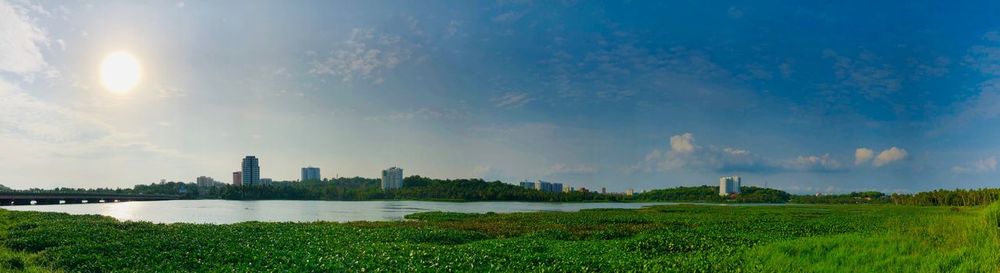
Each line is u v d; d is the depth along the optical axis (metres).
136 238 31.44
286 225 45.06
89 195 143.38
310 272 21.00
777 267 20.36
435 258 23.52
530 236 36.62
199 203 163.00
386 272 20.83
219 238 32.16
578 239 35.31
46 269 21.25
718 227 43.53
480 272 21.03
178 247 27.45
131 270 21.34
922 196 132.38
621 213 77.75
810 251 23.14
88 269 21.70
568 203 191.62
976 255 18.61
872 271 18.80
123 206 132.25
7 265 21.77
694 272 20.23
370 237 34.19
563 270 20.91
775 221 53.41
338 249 27.02
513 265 22.22
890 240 24.08
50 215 55.97
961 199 118.75
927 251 20.95
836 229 40.09
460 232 37.69
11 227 38.19
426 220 60.19
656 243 28.36
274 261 23.33
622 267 21.38
